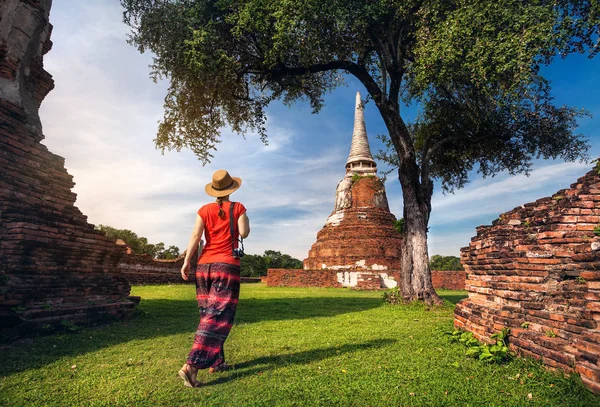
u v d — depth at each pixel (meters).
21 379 3.46
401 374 3.61
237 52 12.02
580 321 3.32
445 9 9.30
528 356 3.83
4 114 6.38
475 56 8.28
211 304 3.55
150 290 17.38
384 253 26.56
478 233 6.07
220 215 3.80
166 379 3.54
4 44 6.73
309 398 3.01
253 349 4.78
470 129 12.09
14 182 6.20
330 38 10.66
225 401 2.98
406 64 11.92
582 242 3.92
